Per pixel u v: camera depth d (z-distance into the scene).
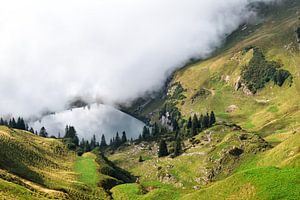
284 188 117.94
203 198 139.38
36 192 168.38
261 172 130.25
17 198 143.88
